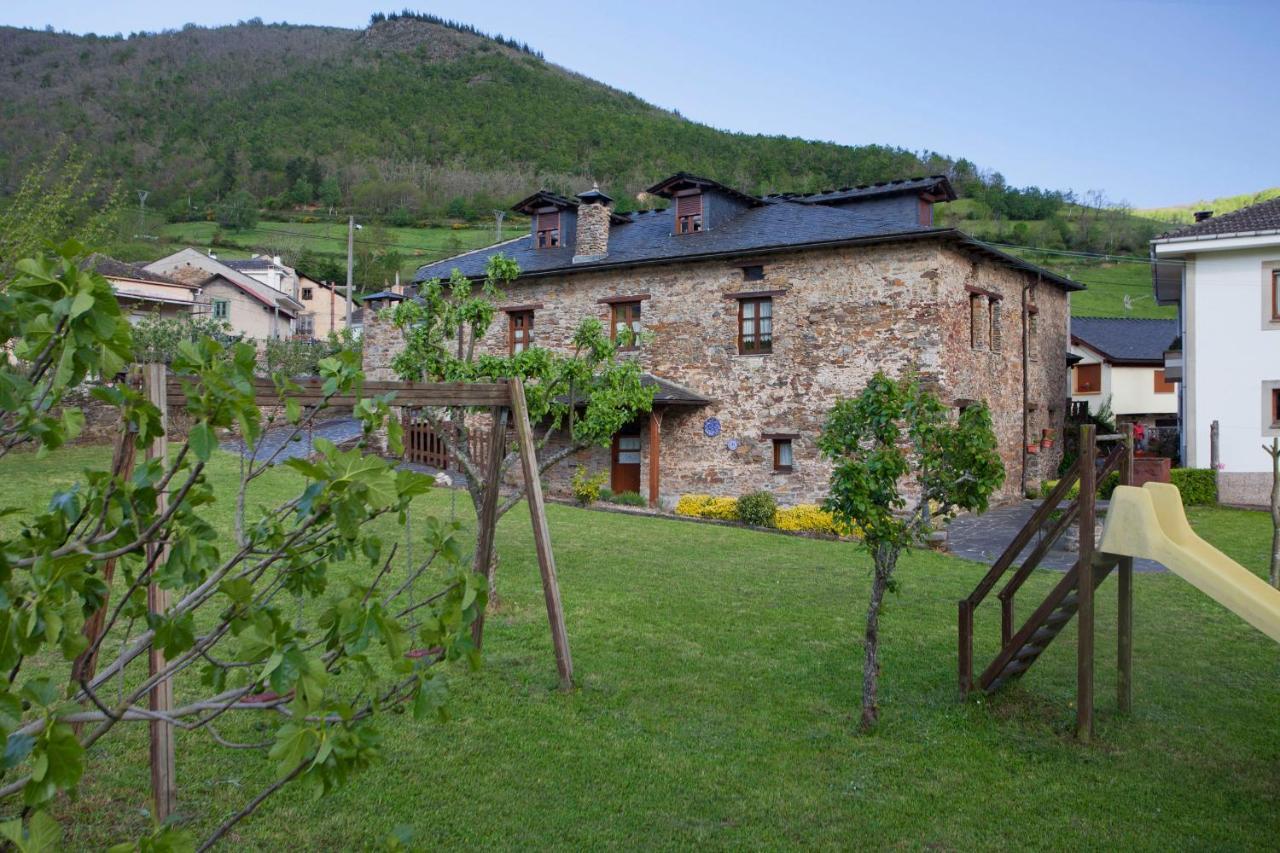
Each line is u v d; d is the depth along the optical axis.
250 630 2.31
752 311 19.38
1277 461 11.22
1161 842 5.09
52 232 12.25
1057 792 5.69
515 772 5.58
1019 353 21.89
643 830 4.98
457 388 7.18
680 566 11.98
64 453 17.02
